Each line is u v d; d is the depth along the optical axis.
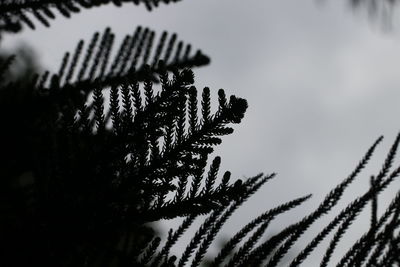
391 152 1.11
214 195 1.04
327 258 1.09
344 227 1.09
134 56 1.39
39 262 1.03
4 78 1.31
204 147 1.04
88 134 1.05
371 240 1.09
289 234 1.09
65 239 1.04
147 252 1.06
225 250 1.07
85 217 1.04
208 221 1.07
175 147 1.04
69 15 1.37
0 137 1.17
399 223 1.09
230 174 1.04
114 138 1.04
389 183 1.10
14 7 1.31
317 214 1.09
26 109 1.25
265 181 1.10
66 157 1.04
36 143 1.16
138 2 1.56
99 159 1.04
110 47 1.38
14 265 1.03
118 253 1.05
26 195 1.07
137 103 1.04
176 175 1.04
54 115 1.06
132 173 1.04
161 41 1.46
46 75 1.31
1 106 1.23
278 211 1.09
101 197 1.04
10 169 1.14
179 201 1.05
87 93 1.33
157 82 1.31
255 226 1.08
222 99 1.04
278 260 1.07
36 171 1.04
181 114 1.04
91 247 1.04
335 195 1.09
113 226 1.04
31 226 1.04
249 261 1.08
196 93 1.04
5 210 1.05
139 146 1.04
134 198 1.04
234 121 1.04
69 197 1.04
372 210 1.13
